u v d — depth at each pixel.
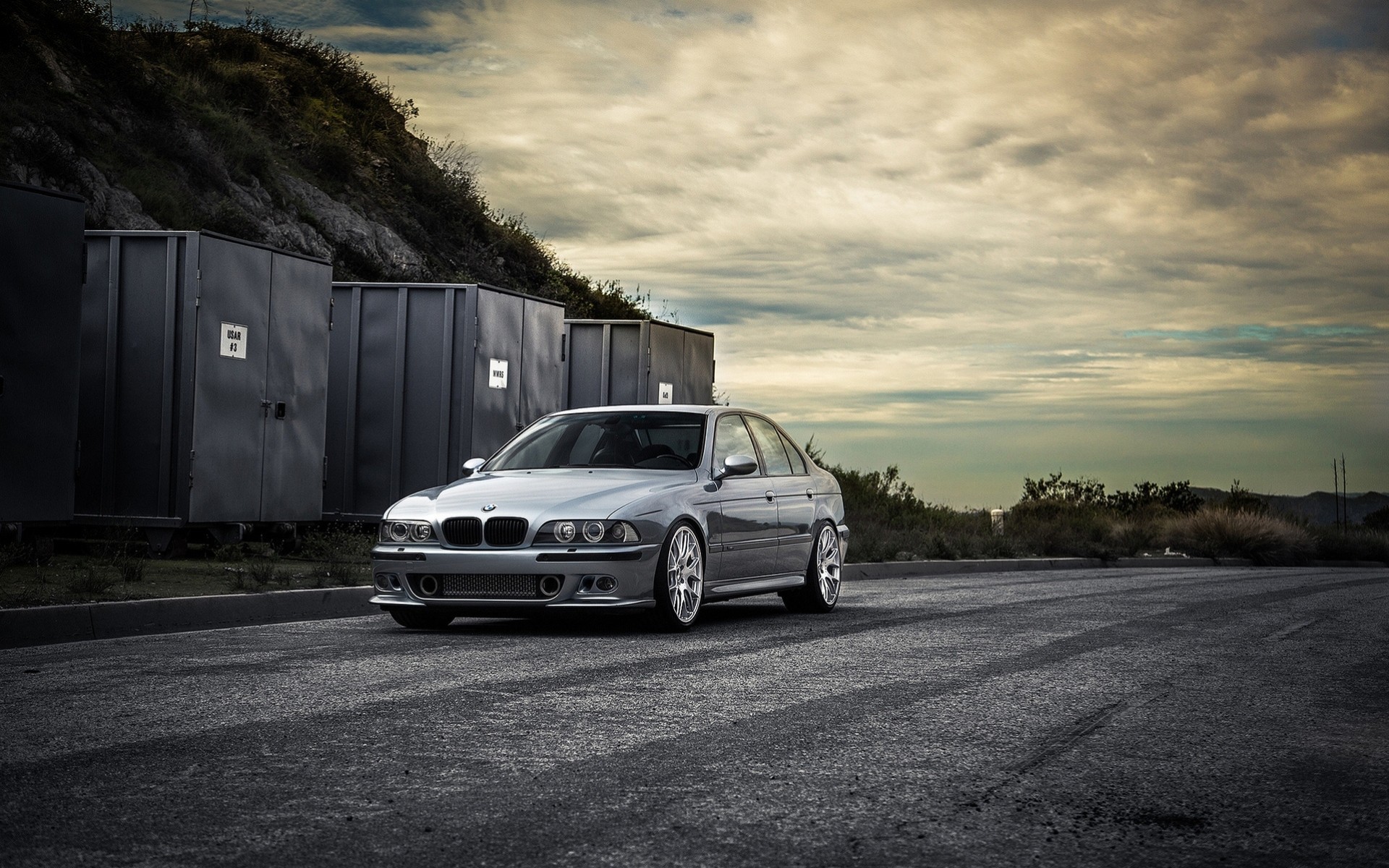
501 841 3.91
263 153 24.33
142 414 13.48
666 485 9.59
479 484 9.70
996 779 4.82
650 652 8.14
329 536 15.20
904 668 7.60
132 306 13.54
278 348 14.50
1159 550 26.95
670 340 20.36
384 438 16.09
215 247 13.60
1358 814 4.40
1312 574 19.34
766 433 11.40
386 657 7.73
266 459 14.34
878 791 4.61
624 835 3.99
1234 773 4.99
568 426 10.79
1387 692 6.98
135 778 4.64
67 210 12.29
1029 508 31.05
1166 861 3.83
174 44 26.66
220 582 11.02
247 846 3.82
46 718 5.72
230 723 5.64
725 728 5.69
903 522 24.47
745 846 3.89
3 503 11.66
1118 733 5.73
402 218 27.98
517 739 5.38
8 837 3.88
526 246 32.53
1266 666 7.97
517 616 10.09
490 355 16.19
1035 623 10.40
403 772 4.78
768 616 10.85
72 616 8.73
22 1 21.41
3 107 18.69
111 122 21.23
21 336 11.85
